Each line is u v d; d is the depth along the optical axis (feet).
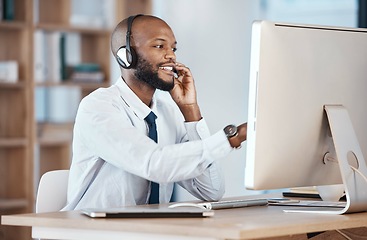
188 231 7.20
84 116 9.69
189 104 10.57
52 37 20.07
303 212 8.71
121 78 10.41
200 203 9.34
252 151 8.11
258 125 8.07
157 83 10.13
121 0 20.89
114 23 20.89
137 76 10.15
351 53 8.97
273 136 8.20
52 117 20.88
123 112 10.10
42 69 19.95
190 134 10.54
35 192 19.75
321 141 8.76
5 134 19.80
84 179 9.95
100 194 9.91
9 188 19.85
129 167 9.20
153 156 8.99
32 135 19.67
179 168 8.91
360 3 22.59
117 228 7.57
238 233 6.93
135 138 9.23
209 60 24.62
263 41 8.03
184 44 24.25
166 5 23.99
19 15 19.76
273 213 8.57
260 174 8.14
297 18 25.98
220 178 10.62
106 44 20.90
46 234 8.09
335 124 8.63
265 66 8.05
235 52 24.99
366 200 8.70
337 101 8.86
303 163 8.59
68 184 10.35
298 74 8.36
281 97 8.21
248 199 10.34
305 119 8.50
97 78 20.70
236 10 24.97
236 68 25.00
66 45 20.52
